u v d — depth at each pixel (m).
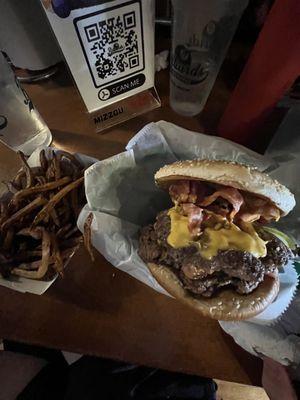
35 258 0.66
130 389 0.89
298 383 0.58
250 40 0.83
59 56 0.83
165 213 0.62
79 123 0.84
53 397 0.91
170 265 0.59
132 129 0.84
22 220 0.66
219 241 0.55
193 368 0.65
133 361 0.66
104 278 0.71
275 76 0.57
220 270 0.55
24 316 0.68
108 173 0.64
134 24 0.63
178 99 0.82
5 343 0.98
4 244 0.65
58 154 0.69
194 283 0.56
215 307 0.55
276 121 0.79
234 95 0.69
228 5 0.61
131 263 0.62
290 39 0.50
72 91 0.87
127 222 0.67
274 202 0.53
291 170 0.68
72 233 0.67
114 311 0.69
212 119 0.84
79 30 0.59
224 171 0.52
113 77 0.73
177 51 0.72
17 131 0.72
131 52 0.69
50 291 0.70
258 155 0.69
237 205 0.54
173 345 0.66
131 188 0.69
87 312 0.68
